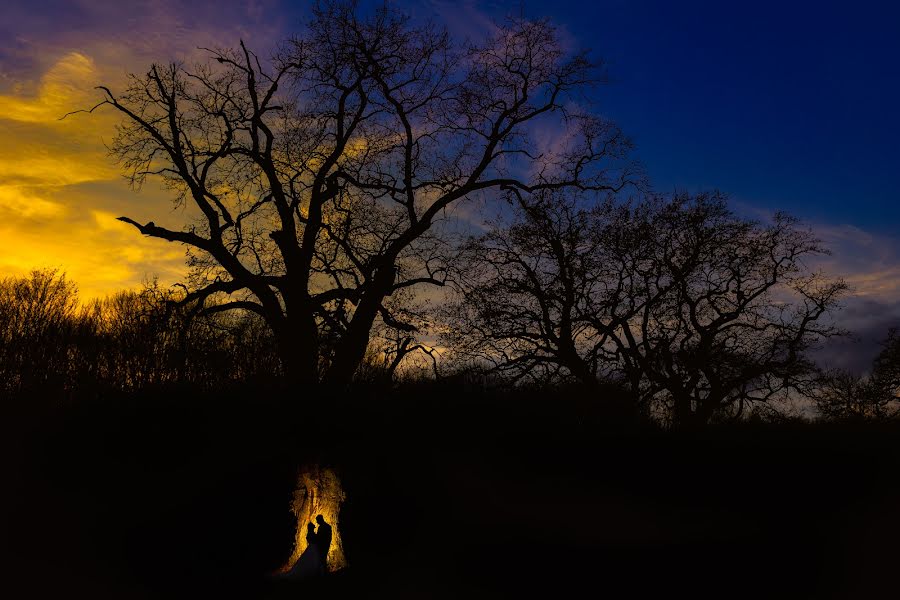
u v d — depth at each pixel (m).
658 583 11.88
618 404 24.20
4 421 20.28
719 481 16.69
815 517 14.17
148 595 12.10
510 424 21.67
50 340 29.23
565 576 12.05
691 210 28.81
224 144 29.45
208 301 32.00
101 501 15.71
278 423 20.83
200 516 15.00
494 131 29.83
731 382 28.67
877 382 31.75
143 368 25.50
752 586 11.55
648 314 28.20
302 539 13.94
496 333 28.56
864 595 11.15
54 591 12.22
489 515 15.08
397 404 22.91
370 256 29.81
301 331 26.80
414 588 11.97
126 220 27.50
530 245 28.97
